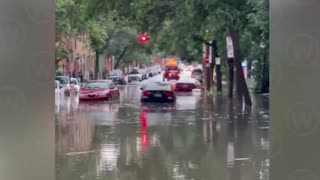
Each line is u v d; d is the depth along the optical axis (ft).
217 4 144.05
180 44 262.06
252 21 145.69
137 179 62.34
